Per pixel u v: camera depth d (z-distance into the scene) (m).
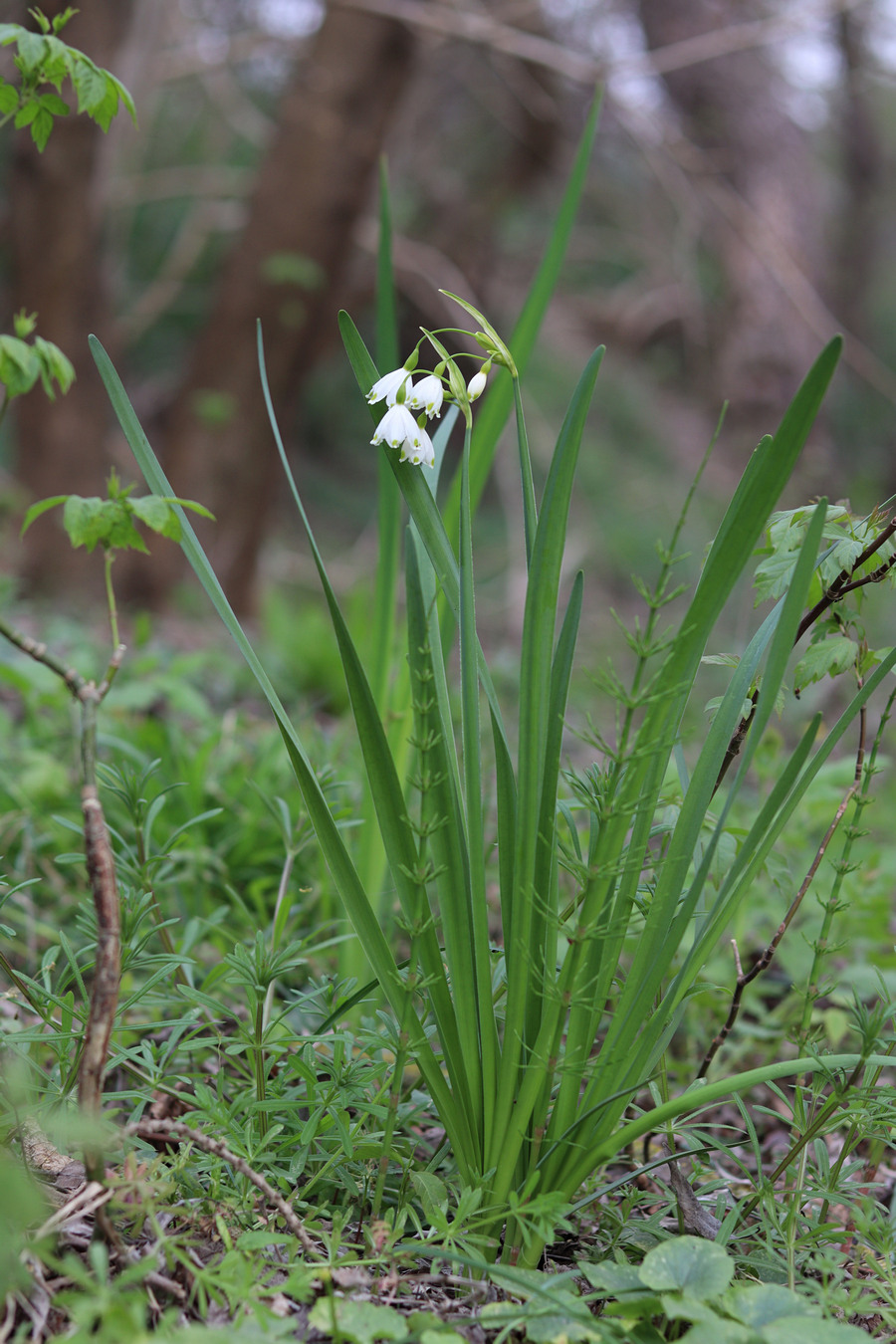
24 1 7.14
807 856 2.66
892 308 14.11
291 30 10.15
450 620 2.21
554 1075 2.03
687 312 11.11
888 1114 2.05
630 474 13.54
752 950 2.47
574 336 13.92
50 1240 1.93
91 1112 1.94
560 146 10.70
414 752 2.30
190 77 11.01
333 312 8.43
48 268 7.66
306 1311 1.99
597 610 10.61
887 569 2.07
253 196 8.12
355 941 2.27
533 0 7.41
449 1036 2.04
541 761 2.02
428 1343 1.94
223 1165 2.05
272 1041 2.07
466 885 2.03
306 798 2.03
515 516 10.52
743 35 6.93
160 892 2.42
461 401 2.03
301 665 4.93
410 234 11.36
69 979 2.06
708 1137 2.06
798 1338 1.94
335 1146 2.09
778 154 9.10
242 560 8.55
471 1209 2.00
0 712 3.00
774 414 9.62
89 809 1.96
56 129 7.38
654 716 1.99
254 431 8.36
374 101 7.88
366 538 12.26
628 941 2.31
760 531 1.98
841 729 2.01
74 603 7.17
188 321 14.44
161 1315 1.97
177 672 3.26
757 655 2.05
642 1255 2.06
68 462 7.82
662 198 11.16
